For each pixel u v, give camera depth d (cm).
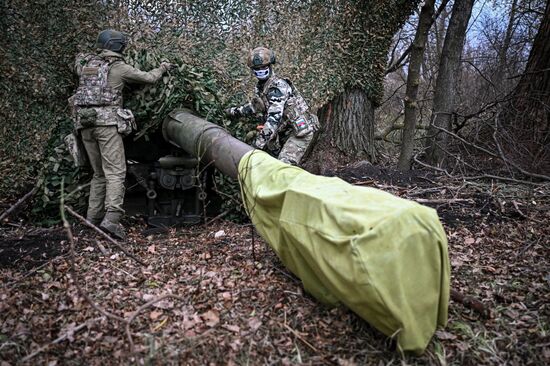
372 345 271
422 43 681
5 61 547
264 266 368
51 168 489
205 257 393
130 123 451
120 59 453
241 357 262
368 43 779
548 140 639
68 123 514
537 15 991
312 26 729
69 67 580
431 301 254
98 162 461
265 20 696
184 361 258
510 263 382
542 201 511
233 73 653
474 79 1102
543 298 322
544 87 677
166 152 543
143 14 611
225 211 514
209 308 309
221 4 652
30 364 254
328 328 285
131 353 253
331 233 263
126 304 314
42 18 561
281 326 288
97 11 587
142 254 406
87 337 277
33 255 393
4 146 551
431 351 268
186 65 518
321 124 805
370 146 819
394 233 246
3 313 301
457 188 548
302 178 318
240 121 526
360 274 243
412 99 703
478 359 265
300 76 734
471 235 440
